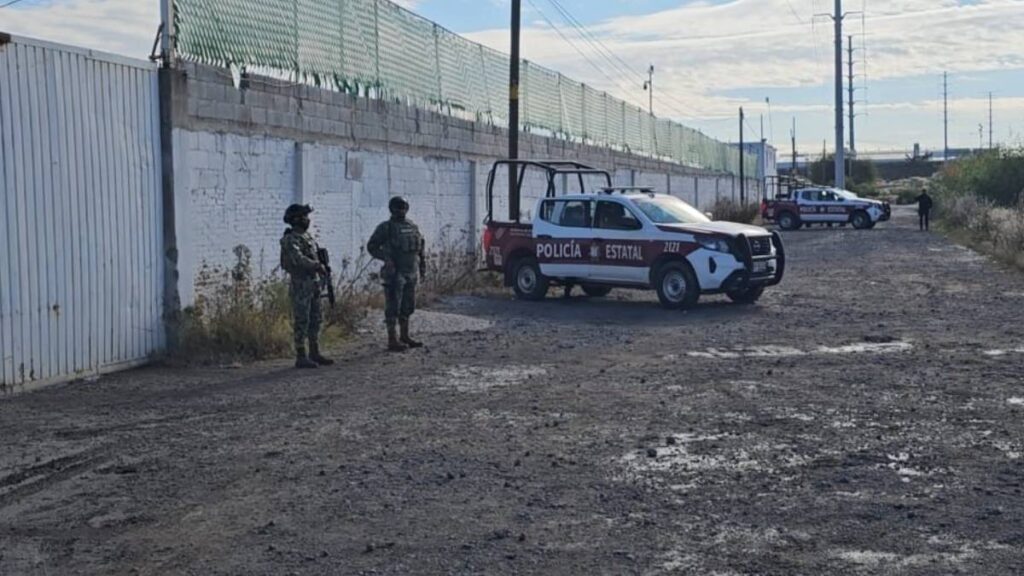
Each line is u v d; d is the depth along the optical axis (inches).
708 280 804.0
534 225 885.2
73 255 518.0
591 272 854.5
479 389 486.0
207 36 621.6
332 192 768.3
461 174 1026.1
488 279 976.9
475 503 307.4
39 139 496.7
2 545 278.5
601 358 575.8
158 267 579.8
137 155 562.3
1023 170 2284.7
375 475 338.3
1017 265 1162.0
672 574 249.1
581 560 259.4
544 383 499.2
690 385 487.5
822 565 253.4
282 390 491.2
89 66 527.8
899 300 861.2
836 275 1109.1
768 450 362.9
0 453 373.7
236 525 291.1
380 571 254.1
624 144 1743.4
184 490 325.4
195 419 428.5
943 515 290.5
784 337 651.5
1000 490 313.4
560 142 1352.1
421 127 928.9
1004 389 467.8
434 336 672.4
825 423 403.5
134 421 425.7
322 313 651.5
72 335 518.0
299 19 728.3
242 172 653.9
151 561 264.8
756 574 248.1
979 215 1825.8
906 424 400.2
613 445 373.1
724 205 2384.4
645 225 833.5
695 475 333.4
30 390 493.0
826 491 314.2
